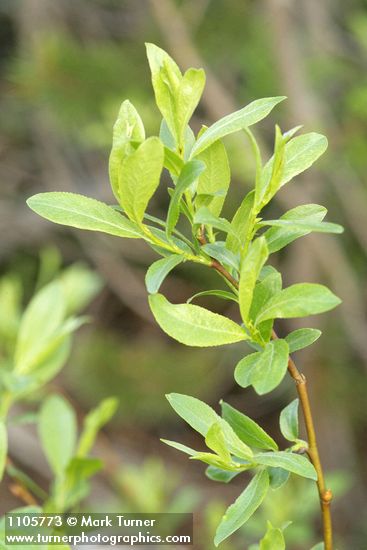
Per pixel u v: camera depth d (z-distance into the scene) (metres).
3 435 0.56
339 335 1.68
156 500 0.94
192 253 0.52
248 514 0.51
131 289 2.09
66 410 0.70
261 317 0.49
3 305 0.93
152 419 1.70
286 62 1.48
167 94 0.52
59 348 0.75
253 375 0.48
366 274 1.81
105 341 1.73
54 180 2.06
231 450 0.51
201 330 0.50
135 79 1.47
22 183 2.17
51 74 1.46
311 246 1.63
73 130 1.54
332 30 1.73
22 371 0.73
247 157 1.27
